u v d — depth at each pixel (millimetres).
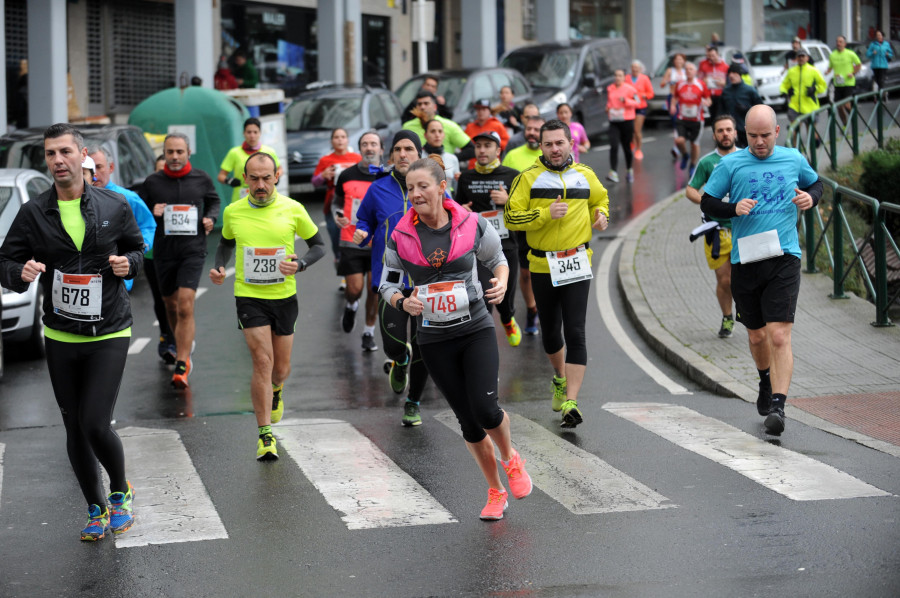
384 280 14477
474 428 14406
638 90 54281
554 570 12680
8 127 51625
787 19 102875
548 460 17156
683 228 37625
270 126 45031
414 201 13984
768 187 18156
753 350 19078
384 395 22219
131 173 35312
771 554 12914
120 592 12422
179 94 43125
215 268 18641
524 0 83750
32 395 22812
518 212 18672
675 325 26156
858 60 64250
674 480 15953
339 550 13555
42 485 16719
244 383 23469
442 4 81438
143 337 27766
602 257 34750
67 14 55031
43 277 14281
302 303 31031
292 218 18328
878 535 13406
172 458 17859
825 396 20328
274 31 67375
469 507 15117
